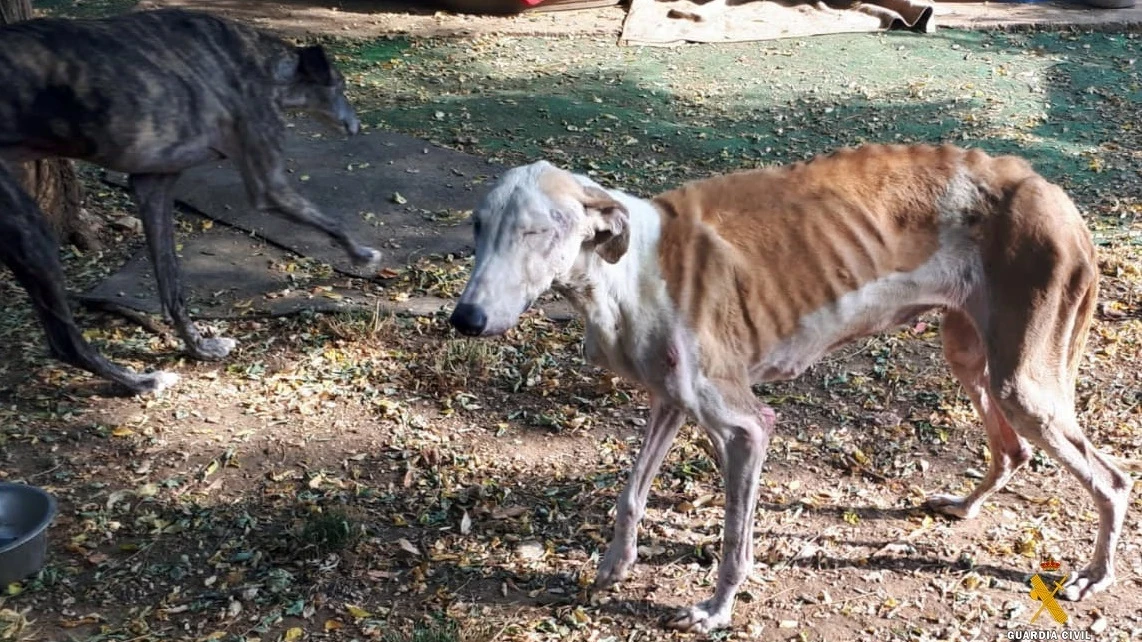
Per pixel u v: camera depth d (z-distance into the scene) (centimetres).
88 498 452
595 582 401
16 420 502
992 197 355
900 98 910
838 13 1104
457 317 306
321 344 564
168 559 418
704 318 347
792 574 405
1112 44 1041
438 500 450
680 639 375
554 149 809
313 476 464
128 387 517
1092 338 555
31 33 466
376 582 405
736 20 1088
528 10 1125
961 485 455
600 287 339
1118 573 400
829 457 475
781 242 354
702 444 482
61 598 398
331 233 545
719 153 807
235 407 514
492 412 512
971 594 393
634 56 1014
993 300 357
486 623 383
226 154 518
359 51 1019
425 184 739
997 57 1005
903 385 526
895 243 359
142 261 643
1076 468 375
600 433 495
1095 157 787
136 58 478
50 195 632
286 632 381
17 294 612
